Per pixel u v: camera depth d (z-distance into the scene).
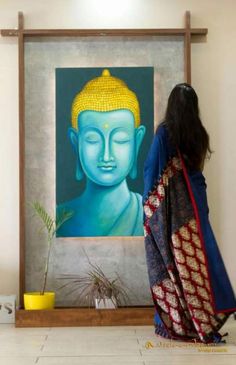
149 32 4.93
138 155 4.93
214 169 4.98
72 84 4.95
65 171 4.92
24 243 4.85
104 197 4.91
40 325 4.44
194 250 3.69
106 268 4.88
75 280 4.86
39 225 4.89
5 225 4.94
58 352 3.41
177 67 4.97
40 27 5.00
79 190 4.91
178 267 3.66
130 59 4.97
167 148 3.80
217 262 3.72
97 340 3.81
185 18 4.96
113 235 4.89
